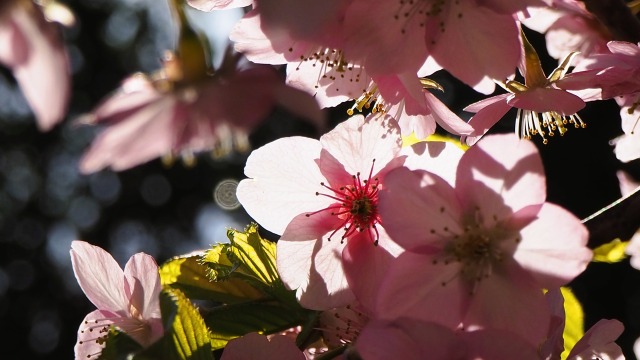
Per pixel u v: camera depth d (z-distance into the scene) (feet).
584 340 1.03
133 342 0.97
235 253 1.05
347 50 1.01
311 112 0.90
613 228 0.97
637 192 0.97
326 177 1.05
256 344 0.99
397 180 0.98
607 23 1.03
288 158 1.06
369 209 1.04
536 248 0.97
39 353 3.93
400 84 1.05
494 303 0.97
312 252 1.04
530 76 1.06
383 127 1.04
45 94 0.87
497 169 0.97
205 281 1.07
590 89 1.07
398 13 1.01
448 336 0.95
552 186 2.94
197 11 1.02
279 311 1.05
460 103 2.88
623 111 1.12
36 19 0.87
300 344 1.03
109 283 1.05
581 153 2.89
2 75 3.83
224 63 0.91
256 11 1.01
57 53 0.87
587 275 2.94
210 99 0.90
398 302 0.97
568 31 1.11
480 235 0.98
